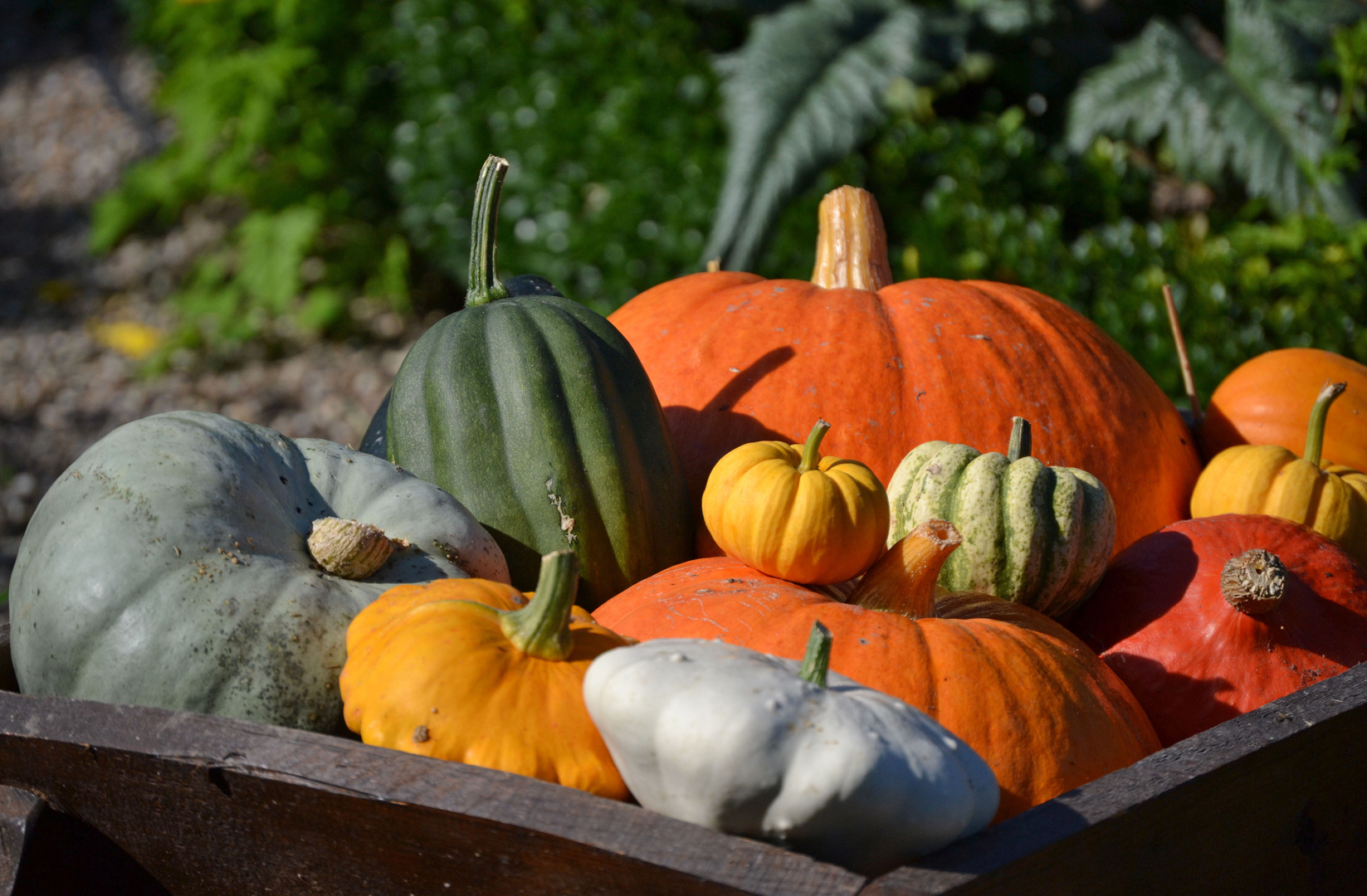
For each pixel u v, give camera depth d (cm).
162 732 117
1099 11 512
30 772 125
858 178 437
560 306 181
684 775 100
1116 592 169
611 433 170
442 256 555
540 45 512
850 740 100
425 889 111
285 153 593
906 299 206
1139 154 467
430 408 171
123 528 138
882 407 188
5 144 855
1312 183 391
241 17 613
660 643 113
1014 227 390
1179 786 116
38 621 138
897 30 440
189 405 558
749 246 397
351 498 160
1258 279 350
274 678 135
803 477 147
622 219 483
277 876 119
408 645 122
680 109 481
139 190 669
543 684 120
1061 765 130
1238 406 216
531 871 105
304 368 586
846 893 93
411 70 546
